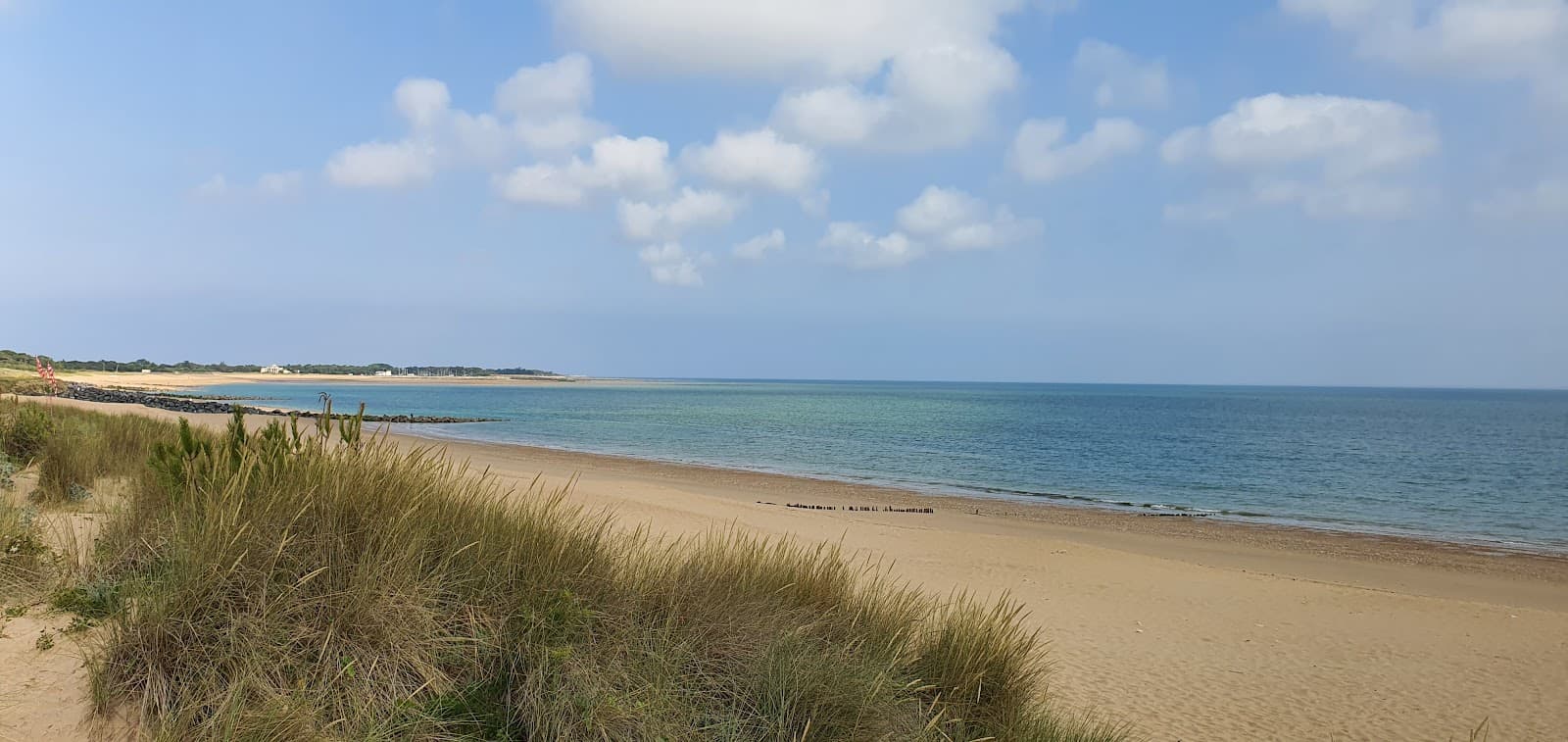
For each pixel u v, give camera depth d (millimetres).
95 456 9141
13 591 4234
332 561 3953
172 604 3482
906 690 4738
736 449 40812
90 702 3283
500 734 3574
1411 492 28422
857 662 4703
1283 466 37062
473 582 4270
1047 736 5023
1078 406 122500
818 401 130125
